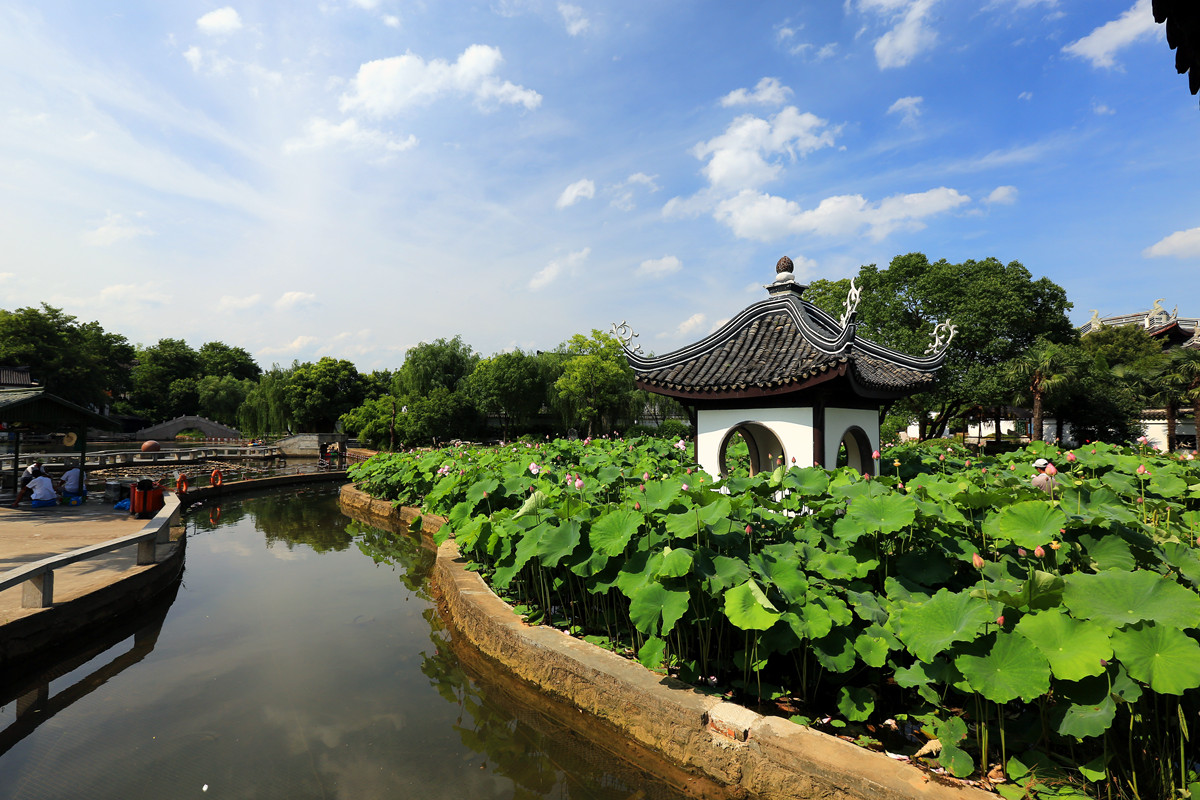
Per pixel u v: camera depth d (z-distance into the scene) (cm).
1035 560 420
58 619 599
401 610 740
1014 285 2598
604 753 413
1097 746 327
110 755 411
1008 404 2967
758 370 759
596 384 3631
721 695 404
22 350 3994
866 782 297
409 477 1347
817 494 549
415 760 404
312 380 4838
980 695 329
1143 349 3959
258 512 1623
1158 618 282
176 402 6100
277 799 358
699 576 404
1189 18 229
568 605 592
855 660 374
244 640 638
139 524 1078
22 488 1270
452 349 4525
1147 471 649
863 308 2856
